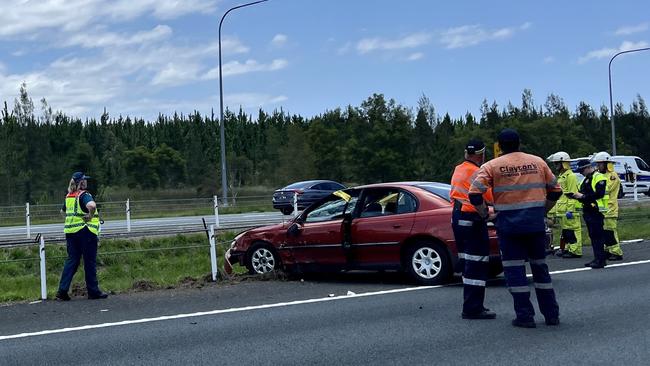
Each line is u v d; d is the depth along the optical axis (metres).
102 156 74.56
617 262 12.77
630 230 18.83
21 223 28.89
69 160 59.44
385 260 10.68
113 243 17.80
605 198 12.92
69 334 7.78
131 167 61.84
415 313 8.28
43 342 7.41
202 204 32.84
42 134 54.09
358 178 53.81
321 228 11.24
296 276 11.97
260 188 51.84
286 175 55.47
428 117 64.06
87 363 6.50
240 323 8.06
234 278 11.88
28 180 49.88
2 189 46.91
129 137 83.81
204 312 8.83
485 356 6.27
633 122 77.00
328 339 7.11
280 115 90.88
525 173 7.23
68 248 10.54
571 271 11.61
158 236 18.86
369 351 6.58
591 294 9.25
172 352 6.80
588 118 76.56
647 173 37.66
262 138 83.56
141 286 11.50
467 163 7.96
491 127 66.12
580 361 6.05
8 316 9.13
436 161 57.50
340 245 11.00
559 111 72.00
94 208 10.48
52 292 11.52
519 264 7.32
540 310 7.46
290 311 8.71
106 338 7.51
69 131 69.06
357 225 10.90
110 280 14.59
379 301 9.20
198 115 88.50
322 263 11.23
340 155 54.97
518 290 7.30
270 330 7.64
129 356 6.70
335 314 8.41
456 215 7.89
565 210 13.84
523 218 7.20
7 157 49.84
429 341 6.87
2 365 6.52
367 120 54.53
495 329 7.29
